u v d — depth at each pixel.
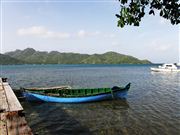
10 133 5.03
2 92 11.97
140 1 4.95
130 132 15.79
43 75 81.88
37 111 22.67
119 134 15.37
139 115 20.64
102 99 27.72
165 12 4.90
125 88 29.27
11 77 70.75
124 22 5.10
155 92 35.41
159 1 4.82
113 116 20.45
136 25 5.11
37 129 16.66
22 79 62.41
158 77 68.81
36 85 46.69
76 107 24.61
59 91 28.97
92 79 62.75
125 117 20.02
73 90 29.27
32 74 88.81
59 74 88.81
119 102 27.19
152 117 19.80
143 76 74.25
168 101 27.42
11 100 9.00
